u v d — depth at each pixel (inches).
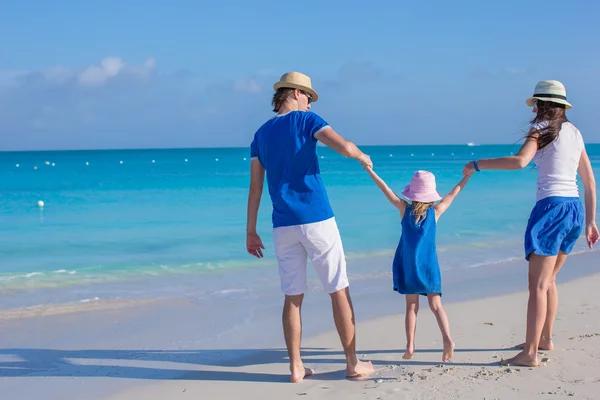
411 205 174.1
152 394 158.6
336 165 2017.7
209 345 206.2
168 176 1489.9
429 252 169.5
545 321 176.6
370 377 163.6
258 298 279.6
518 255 389.7
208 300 276.2
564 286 282.4
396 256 176.1
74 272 343.3
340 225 517.0
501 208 644.1
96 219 585.3
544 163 166.2
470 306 250.7
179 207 692.1
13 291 295.4
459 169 1656.0
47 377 174.4
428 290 168.1
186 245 434.9
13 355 196.7
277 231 162.9
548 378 153.4
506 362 167.8
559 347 179.9
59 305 267.4
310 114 163.6
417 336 206.4
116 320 241.3
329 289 161.6
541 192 166.4
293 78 168.9
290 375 169.6
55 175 1572.3
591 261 363.3
